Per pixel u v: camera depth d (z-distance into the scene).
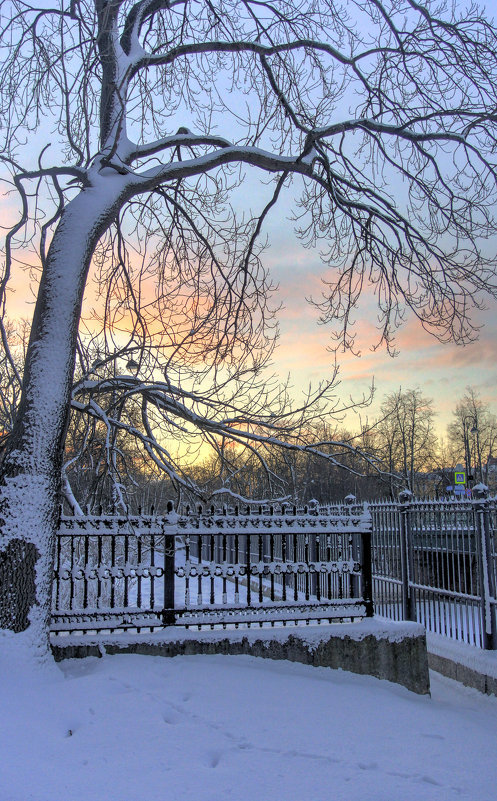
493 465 51.94
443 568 9.30
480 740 4.70
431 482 41.69
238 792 3.43
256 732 4.39
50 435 5.73
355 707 5.15
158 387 8.48
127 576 6.10
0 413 8.91
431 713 5.36
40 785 3.34
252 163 8.17
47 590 5.43
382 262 9.87
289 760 3.94
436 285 9.59
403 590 10.37
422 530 9.97
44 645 5.25
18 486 5.51
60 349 5.98
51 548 5.59
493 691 7.40
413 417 37.94
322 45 8.60
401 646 6.50
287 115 8.66
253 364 9.16
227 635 6.10
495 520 8.14
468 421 51.06
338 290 9.93
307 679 5.66
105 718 4.34
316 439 9.27
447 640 8.84
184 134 8.23
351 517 6.90
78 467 9.52
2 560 5.29
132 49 7.98
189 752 3.95
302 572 6.70
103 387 8.45
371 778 3.74
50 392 5.82
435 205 9.37
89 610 5.92
